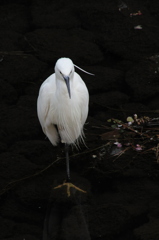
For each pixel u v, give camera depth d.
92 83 11.94
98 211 8.11
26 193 8.66
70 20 15.07
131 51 13.37
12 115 10.95
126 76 12.14
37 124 10.67
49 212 8.26
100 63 13.13
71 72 7.66
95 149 9.84
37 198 8.55
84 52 13.30
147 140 10.02
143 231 7.49
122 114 10.95
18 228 7.87
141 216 8.01
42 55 13.22
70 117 8.47
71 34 14.30
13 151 9.84
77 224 7.85
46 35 14.13
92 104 11.26
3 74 12.38
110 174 9.17
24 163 9.42
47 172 9.34
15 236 7.66
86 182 8.98
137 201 8.43
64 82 7.77
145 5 15.66
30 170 9.26
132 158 9.51
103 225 7.80
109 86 11.97
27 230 7.81
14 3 16.53
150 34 13.94
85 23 14.97
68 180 8.98
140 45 13.55
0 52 13.37
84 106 8.84
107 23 14.66
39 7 15.89
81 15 15.20
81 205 8.34
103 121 10.78
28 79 12.31
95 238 7.57
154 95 11.59
